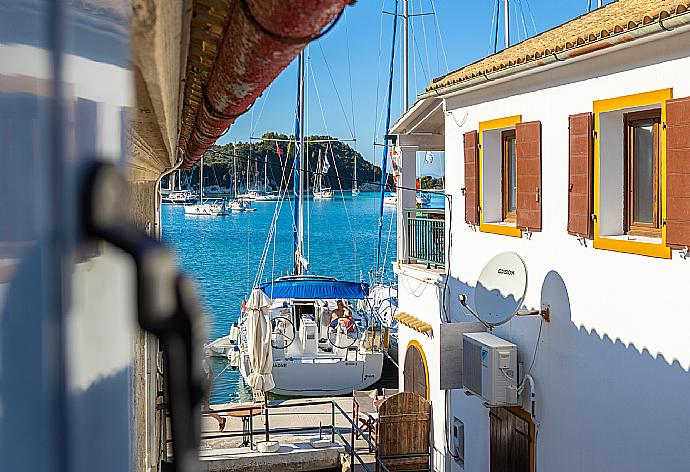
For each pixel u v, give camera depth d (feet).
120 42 1.88
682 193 24.64
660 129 27.12
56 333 1.50
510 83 36.63
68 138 1.55
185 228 309.01
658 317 26.22
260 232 297.33
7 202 1.47
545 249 33.81
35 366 1.48
